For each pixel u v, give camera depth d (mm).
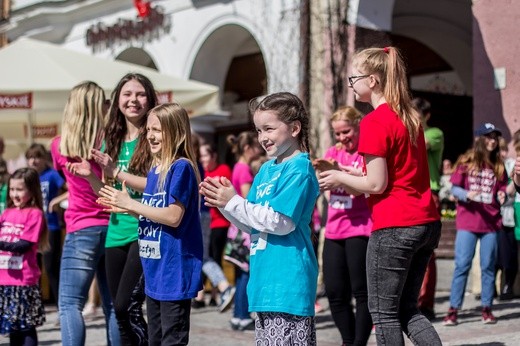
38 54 11094
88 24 18922
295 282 4336
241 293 8602
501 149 8672
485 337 7277
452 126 16312
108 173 5629
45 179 10039
